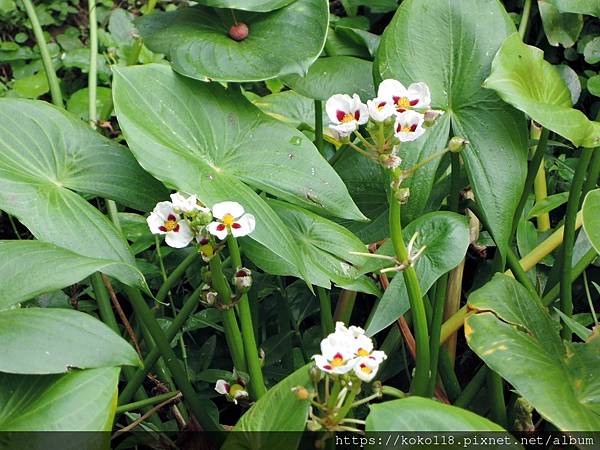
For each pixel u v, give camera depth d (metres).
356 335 0.80
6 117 0.99
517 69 1.00
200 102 1.03
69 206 0.94
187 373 1.14
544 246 1.10
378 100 0.85
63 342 0.84
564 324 1.03
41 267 0.87
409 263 0.86
